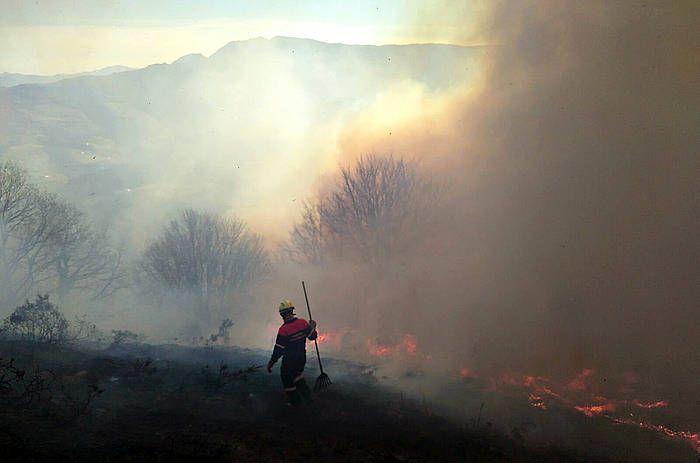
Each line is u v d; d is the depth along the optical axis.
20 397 8.00
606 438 12.18
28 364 9.88
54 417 7.49
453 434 9.43
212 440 7.40
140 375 10.16
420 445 8.59
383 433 8.84
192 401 9.11
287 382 9.45
